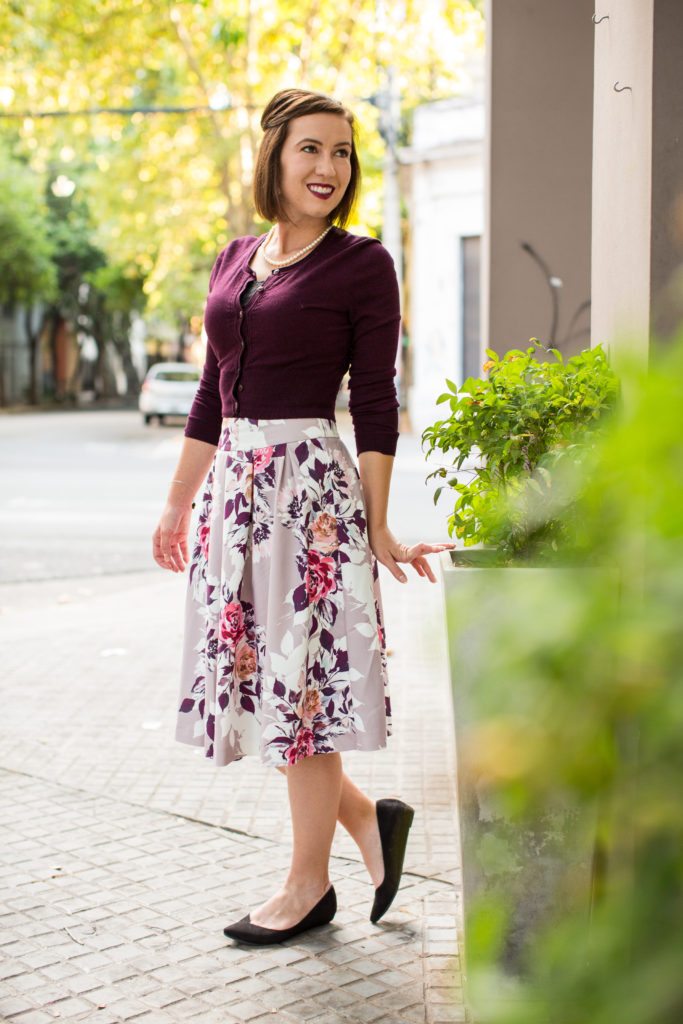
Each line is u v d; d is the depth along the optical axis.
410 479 17.67
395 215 24.97
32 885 3.80
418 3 17.50
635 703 0.78
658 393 0.71
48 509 14.39
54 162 46.97
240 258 3.42
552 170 6.12
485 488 3.11
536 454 2.98
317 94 3.27
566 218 6.15
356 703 3.21
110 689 6.40
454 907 3.61
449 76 20.41
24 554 11.30
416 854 4.09
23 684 6.52
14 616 8.52
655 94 2.62
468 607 0.97
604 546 0.93
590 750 0.81
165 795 4.70
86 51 23.22
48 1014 2.97
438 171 24.75
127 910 3.61
